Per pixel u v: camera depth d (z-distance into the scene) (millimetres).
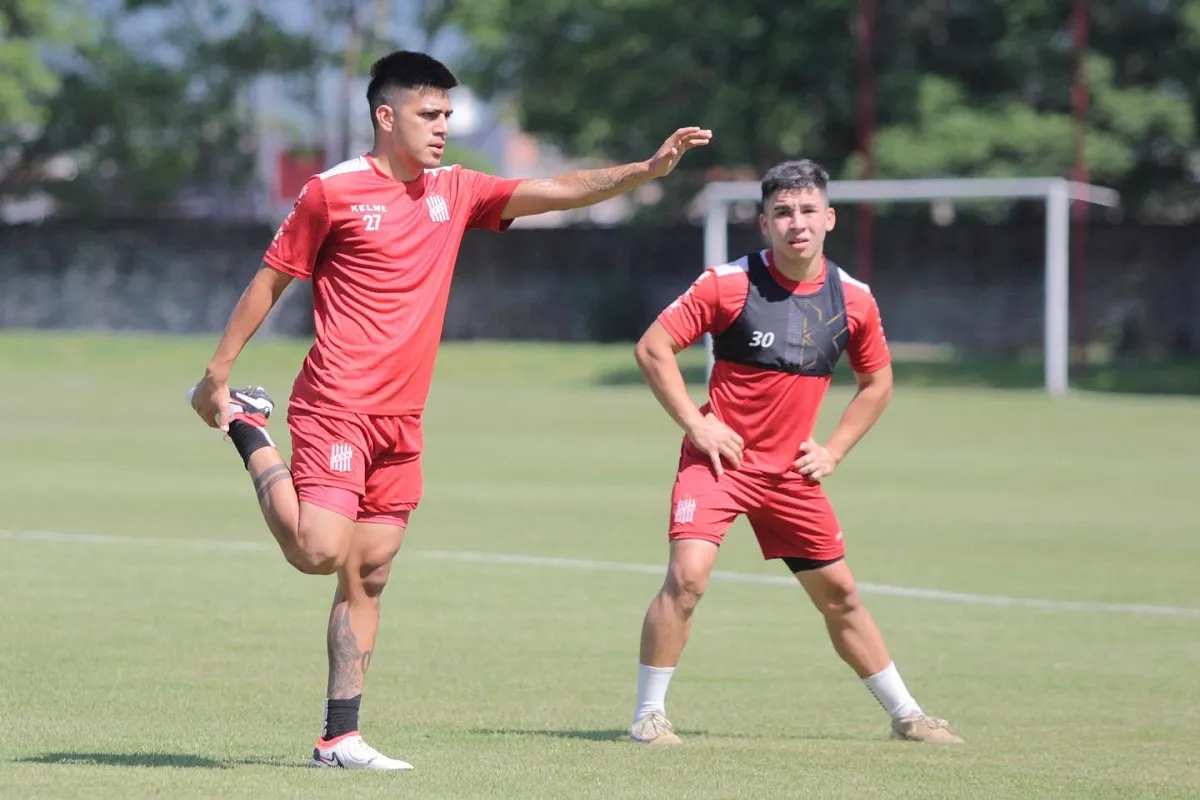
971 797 21359
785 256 25812
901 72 143875
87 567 44688
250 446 22250
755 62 152250
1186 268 154750
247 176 197250
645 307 172250
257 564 45688
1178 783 22766
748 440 26312
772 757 24219
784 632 37938
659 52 156125
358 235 22062
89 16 187875
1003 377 136000
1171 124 140500
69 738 24938
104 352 152125
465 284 176125
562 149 181875
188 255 179625
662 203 170000
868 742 26516
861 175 140625
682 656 35188
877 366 26938
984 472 75000
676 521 26250
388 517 22938
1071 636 37875
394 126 22141
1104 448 86688
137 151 190125
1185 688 32125
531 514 58500
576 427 97812
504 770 22500
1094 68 140250
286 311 180250
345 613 23125
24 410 104688
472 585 43406
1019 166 139000
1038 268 158250
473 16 170250
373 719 27953
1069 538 54156
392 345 22172
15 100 165000
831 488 68688
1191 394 125000
